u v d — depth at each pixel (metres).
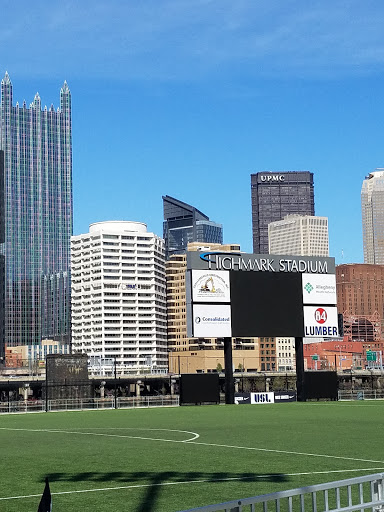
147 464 36.78
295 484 29.28
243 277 103.62
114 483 30.50
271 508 24.81
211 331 101.38
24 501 26.62
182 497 26.84
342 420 67.69
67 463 37.81
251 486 28.98
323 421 66.56
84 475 33.16
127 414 86.69
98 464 37.16
